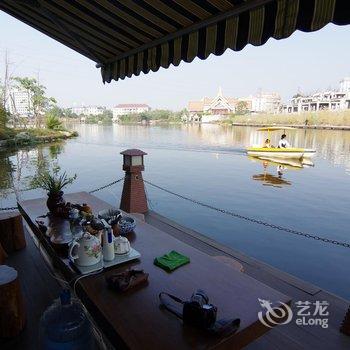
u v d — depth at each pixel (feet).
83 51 11.80
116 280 4.87
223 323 3.88
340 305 7.84
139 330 3.93
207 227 23.65
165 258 5.91
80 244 5.59
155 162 56.44
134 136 116.67
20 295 6.57
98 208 9.03
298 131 116.78
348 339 6.54
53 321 5.36
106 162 57.62
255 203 30.66
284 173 45.62
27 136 87.15
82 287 4.97
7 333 6.32
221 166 51.90
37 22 10.75
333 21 4.28
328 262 17.74
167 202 30.32
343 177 42.45
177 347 3.63
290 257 18.44
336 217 26.32
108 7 8.02
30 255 10.18
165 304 4.40
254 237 21.59
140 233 7.30
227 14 6.03
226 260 7.91
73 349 5.19
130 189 15.47
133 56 10.16
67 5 8.61
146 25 8.14
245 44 5.78
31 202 9.77
